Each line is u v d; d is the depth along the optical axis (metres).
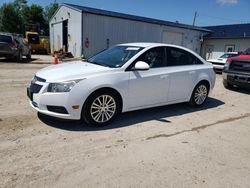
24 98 6.04
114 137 3.99
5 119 4.47
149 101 4.98
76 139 3.83
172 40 26.03
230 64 8.64
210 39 28.86
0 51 14.15
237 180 2.96
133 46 5.20
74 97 3.99
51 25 28.27
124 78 4.48
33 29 41.41
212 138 4.21
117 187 2.69
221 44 27.95
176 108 5.96
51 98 3.97
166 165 3.21
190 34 27.61
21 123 4.32
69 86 3.97
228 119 5.34
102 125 4.41
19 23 60.97
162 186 2.75
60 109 4.02
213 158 3.49
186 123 4.91
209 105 6.49
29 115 4.74
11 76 9.39
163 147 3.74
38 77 4.28
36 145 3.54
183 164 3.27
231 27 30.22
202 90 6.09
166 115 5.34
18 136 3.80
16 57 15.27
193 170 3.13
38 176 2.80
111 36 21.50
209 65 6.23
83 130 4.19
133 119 4.93
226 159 3.48
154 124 4.72
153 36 24.23
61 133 4.01
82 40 20.09
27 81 8.46
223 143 4.03
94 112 4.27
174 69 5.31
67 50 23.77
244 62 8.18
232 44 26.80
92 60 5.27
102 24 20.80
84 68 4.45
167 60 5.28
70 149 3.49
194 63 5.88
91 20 20.19
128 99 4.62
